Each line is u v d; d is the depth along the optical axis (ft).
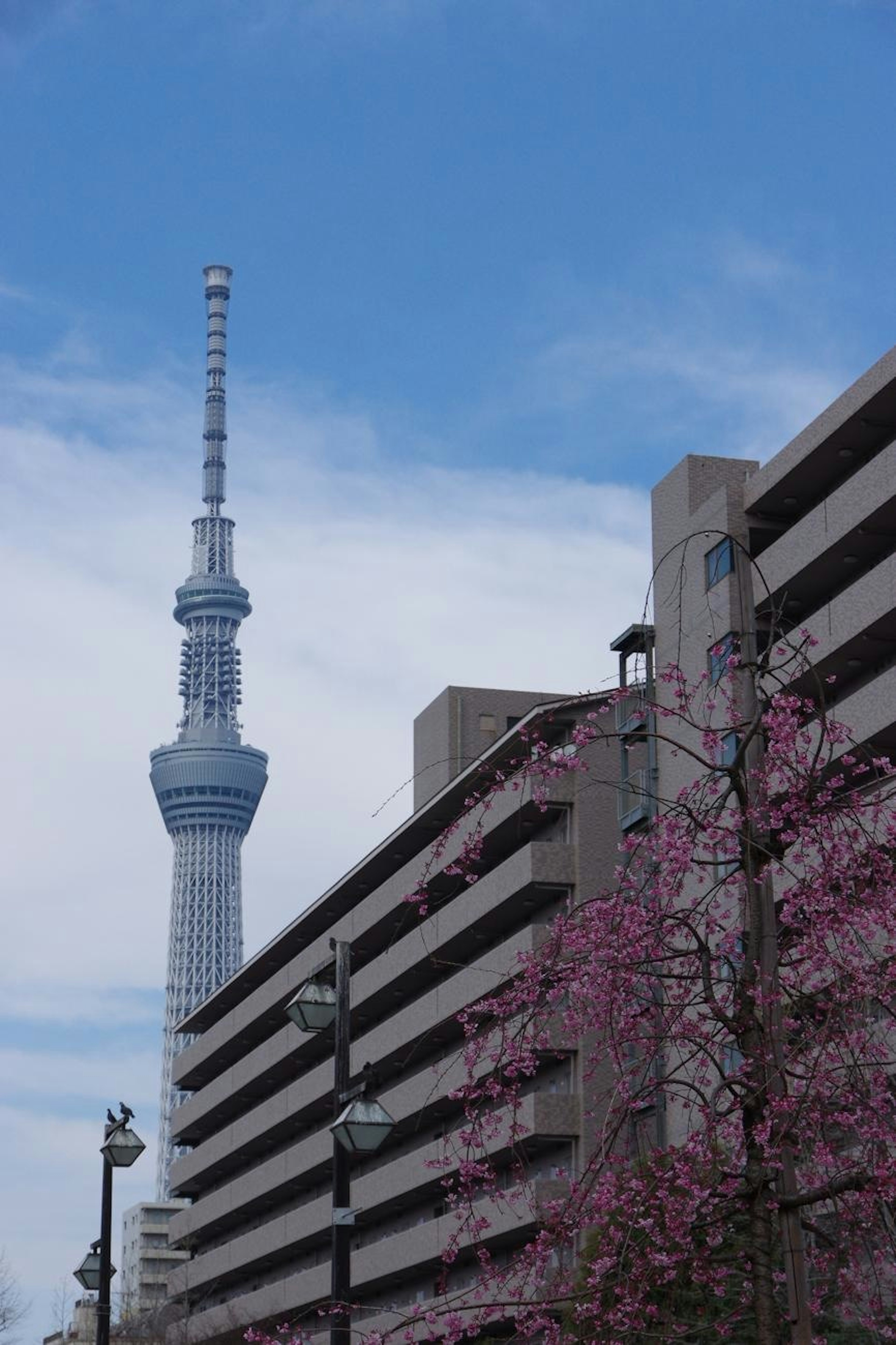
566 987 59.88
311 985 78.18
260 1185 260.83
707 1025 68.59
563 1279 59.11
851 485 157.89
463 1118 193.57
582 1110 164.76
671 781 167.73
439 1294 63.93
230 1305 262.88
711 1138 55.57
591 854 180.24
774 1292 53.52
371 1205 209.87
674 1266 55.16
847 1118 53.98
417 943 210.79
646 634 65.57
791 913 58.95
